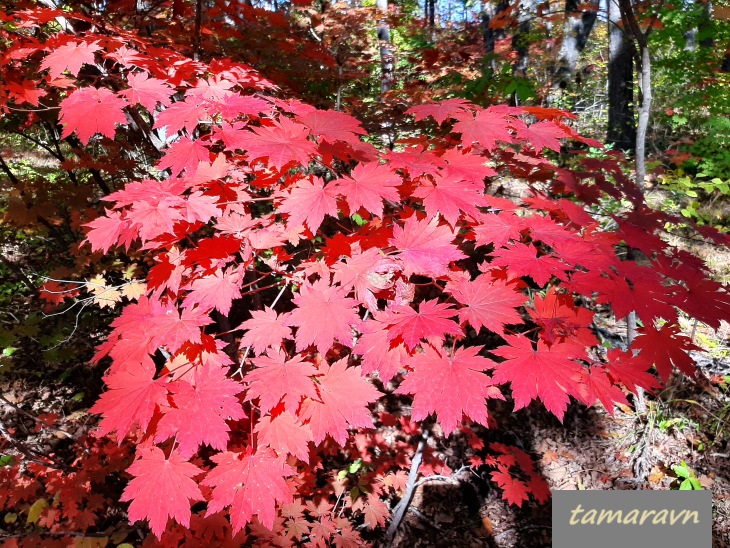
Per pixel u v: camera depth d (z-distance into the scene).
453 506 3.53
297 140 1.46
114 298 3.24
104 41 1.68
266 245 1.65
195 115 1.53
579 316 1.49
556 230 1.61
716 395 3.81
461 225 1.77
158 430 1.27
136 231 1.53
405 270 1.43
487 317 1.41
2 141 5.07
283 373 1.39
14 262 5.00
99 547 2.60
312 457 3.02
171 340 1.43
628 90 6.60
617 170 2.33
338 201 1.65
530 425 4.02
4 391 3.90
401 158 1.59
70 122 1.43
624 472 3.51
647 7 3.44
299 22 4.44
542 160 2.22
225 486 1.38
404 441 3.81
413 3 9.79
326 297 1.47
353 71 4.48
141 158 3.67
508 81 3.35
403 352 1.40
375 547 3.21
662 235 5.16
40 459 2.90
